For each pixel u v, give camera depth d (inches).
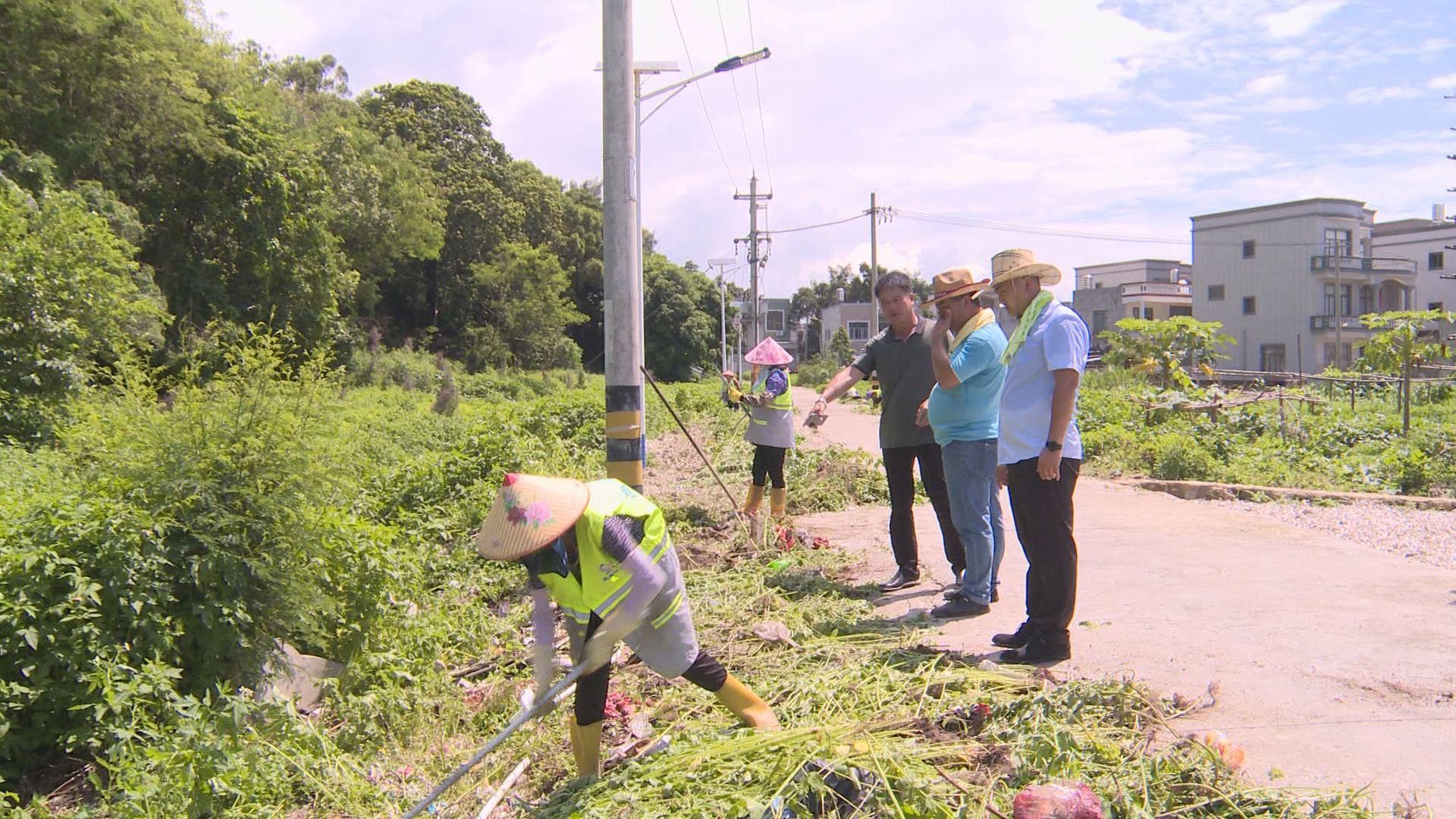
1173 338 1007.6
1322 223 1859.0
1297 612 213.9
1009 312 191.5
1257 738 148.0
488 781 163.3
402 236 1720.0
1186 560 273.0
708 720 167.8
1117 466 489.7
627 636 147.3
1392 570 251.4
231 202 1186.6
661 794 134.2
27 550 179.8
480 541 136.6
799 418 1007.6
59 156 927.0
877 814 123.7
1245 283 1957.4
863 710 159.5
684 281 2709.2
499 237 2199.8
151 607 185.2
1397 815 119.8
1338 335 1729.8
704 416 973.2
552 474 474.3
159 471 198.8
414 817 136.7
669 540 149.8
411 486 395.2
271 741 172.2
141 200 1120.8
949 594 238.8
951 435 222.8
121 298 592.7
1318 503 380.8
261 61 1601.9
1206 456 468.8
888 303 248.4
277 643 203.5
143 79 993.5
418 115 2245.3
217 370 238.2
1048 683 162.2
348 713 194.2
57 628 173.8
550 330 2158.0
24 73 898.7
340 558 219.3
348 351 1417.3
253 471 204.2
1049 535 182.7
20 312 509.4
